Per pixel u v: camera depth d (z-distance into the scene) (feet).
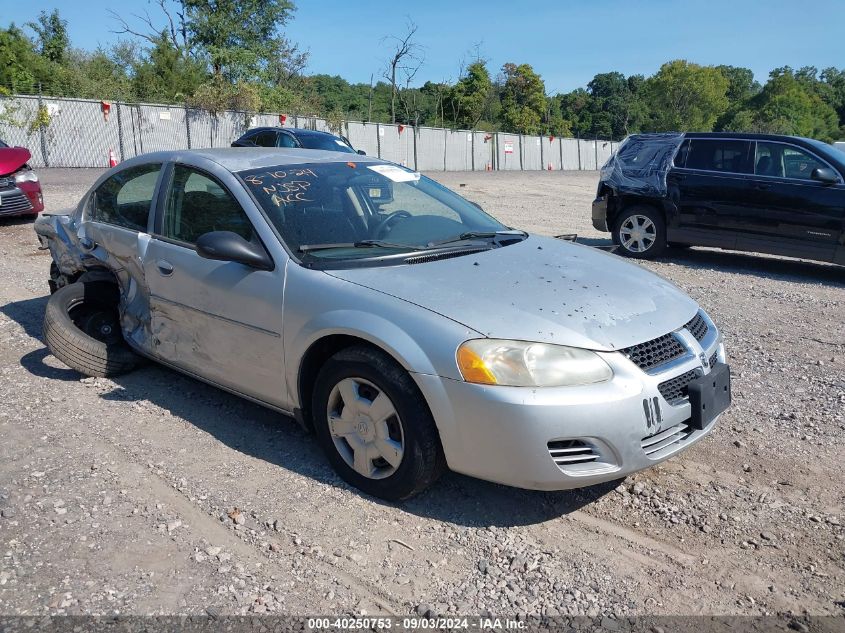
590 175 124.67
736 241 30.63
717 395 10.66
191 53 128.36
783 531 10.29
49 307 15.15
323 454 12.29
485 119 196.54
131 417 13.65
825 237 28.43
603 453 9.64
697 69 273.95
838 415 14.46
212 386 14.75
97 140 86.38
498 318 9.94
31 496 10.69
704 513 10.71
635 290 11.46
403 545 9.76
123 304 15.11
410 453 10.12
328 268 11.38
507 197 65.10
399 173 15.02
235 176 13.05
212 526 10.08
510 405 9.32
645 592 8.93
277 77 141.49
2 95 78.33
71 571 9.00
